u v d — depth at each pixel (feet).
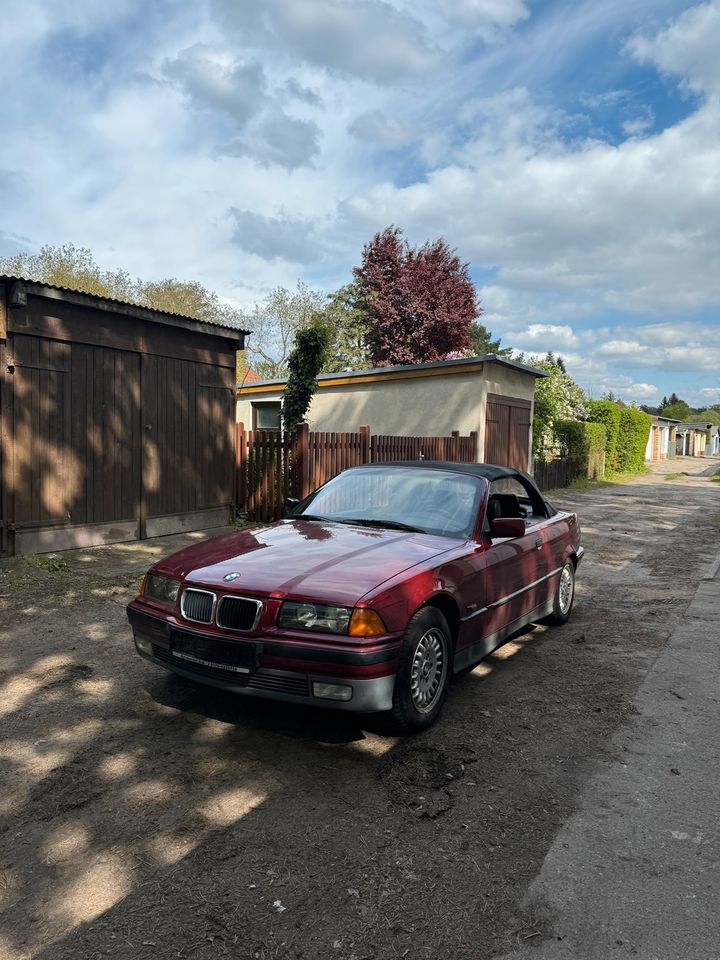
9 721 13.41
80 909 8.33
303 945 7.80
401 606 12.31
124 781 11.27
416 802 10.78
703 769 12.10
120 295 102.06
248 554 14.02
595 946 7.85
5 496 25.82
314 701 11.73
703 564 31.30
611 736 13.35
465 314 116.78
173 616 13.16
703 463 153.99
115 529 30.35
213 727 13.28
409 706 12.50
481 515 16.33
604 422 94.07
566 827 10.22
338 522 16.94
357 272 120.26
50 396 27.30
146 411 31.55
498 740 13.07
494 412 55.93
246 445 37.88
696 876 9.14
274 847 9.58
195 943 7.80
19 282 25.09
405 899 8.59
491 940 7.93
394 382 58.29
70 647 17.65
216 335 34.86
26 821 10.11
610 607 23.58
